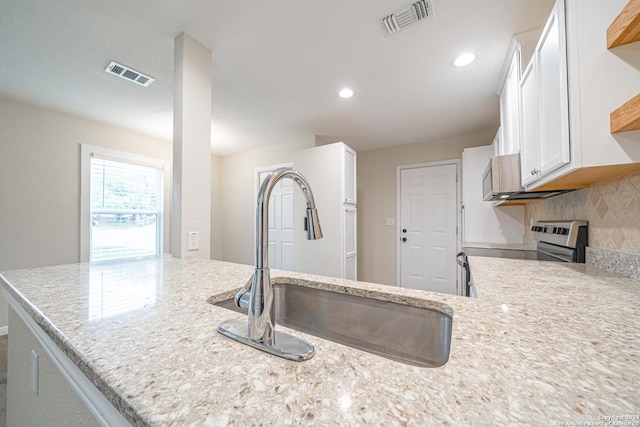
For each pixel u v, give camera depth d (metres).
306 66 1.97
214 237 4.59
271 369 0.44
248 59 1.87
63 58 1.85
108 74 2.05
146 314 0.69
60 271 1.23
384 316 0.93
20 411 1.04
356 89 2.32
